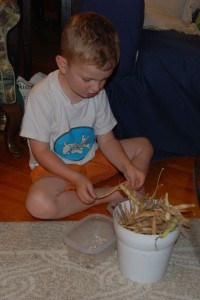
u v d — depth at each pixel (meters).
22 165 1.67
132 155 1.43
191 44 1.68
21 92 1.76
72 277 1.05
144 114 1.61
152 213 1.00
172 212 1.00
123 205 1.08
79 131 1.32
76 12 1.58
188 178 1.62
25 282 1.02
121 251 1.03
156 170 1.67
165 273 1.07
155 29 1.80
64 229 1.24
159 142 1.67
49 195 1.22
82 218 1.31
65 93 1.25
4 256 1.11
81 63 1.08
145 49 1.57
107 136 1.36
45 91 1.24
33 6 4.15
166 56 1.55
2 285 1.01
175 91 1.60
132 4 1.45
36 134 1.22
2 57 1.59
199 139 1.69
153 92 1.58
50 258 1.11
